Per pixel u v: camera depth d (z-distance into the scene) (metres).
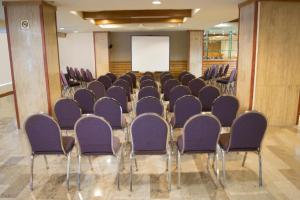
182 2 6.16
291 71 5.66
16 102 5.82
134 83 9.27
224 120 4.39
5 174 3.77
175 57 15.14
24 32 5.55
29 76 5.72
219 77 11.55
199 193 3.21
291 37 5.54
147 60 14.56
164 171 3.78
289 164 3.96
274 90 5.73
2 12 6.92
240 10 6.24
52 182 3.53
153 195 3.19
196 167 3.89
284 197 3.11
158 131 3.07
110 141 3.14
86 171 3.80
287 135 5.23
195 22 10.37
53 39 6.12
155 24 11.22
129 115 6.09
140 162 4.06
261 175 3.35
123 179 3.57
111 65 15.25
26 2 5.43
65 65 15.20
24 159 4.27
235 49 16.09
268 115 5.82
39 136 3.15
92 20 9.98
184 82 8.16
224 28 14.90
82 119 3.02
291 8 5.43
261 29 5.49
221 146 3.43
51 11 6.03
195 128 3.07
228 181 3.48
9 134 5.54
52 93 6.00
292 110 5.83
